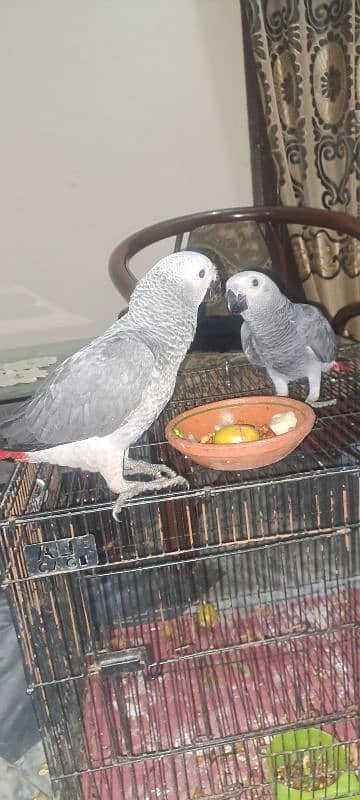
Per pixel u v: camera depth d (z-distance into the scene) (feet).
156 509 3.84
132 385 3.02
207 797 3.21
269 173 6.02
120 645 3.97
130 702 3.69
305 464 3.49
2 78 5.44
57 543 2.84
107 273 6.06
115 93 5.65
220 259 5.62
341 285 5.92
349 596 3.65
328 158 5.59
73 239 5.93
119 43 5.54
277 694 3.65
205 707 3.42
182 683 3.76
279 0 5.31
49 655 3.16
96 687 3.79
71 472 3.56
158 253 6.00
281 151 5.54
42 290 6.02
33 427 3.06
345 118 5.41
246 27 5.58
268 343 3.78
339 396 4.03
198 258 3.12
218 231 5.67
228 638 3.99
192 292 3.12
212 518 3.84
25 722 3.72
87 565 2.88
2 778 3.47
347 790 3.10
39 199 5.78
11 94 5.49
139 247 4.91
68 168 5.75
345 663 3.54
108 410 3.03
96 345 3.09
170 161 5.91
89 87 5.59
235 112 5.89
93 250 5.99
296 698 3.52
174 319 3.10
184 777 3.33
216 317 5.01
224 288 3.93
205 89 5.78
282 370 3.93
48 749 3.19
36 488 3.32
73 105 5.61
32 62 5.45
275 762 3.17
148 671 3.24
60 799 3.23
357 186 5.49
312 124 5.52
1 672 4.00
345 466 3.06
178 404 4.03
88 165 5.77
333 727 3.38
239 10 5.63
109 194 5.88
